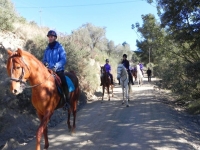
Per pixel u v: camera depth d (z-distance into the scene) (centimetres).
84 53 1858
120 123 915
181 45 1570
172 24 1505
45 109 552
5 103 864
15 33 1495
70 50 1620
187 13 1418
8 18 1477
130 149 633
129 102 1419
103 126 876
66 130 834
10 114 849
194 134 816
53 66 605
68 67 1546
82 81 1697
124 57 1358
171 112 1130
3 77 948
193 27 1325
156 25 1872
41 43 1501
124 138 729
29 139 760
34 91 543
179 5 1407
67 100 650
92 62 2406
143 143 679
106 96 1736
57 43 638
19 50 486
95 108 1245
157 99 1547
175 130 800
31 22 2038
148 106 1266
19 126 822
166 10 1523
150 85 2572
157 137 729
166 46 1756
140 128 834
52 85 568
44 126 532
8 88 905
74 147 656
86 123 927
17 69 478
